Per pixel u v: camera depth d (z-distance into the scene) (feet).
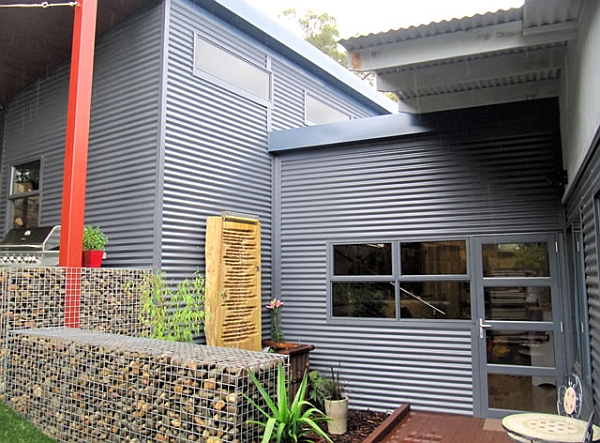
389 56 15.38
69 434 11.87
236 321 19.34
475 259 18.92
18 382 13.60
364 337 20.44
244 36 22.15
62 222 15.44
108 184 19.40
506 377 18.03
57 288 15.01
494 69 15.89
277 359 9.89
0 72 23.40
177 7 19.04
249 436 9.02
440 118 19.60
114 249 18.76
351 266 21.08
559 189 17.95
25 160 24.08
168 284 17.61
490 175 19.01
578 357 16.15
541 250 18.06
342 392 19.06
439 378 18.95
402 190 20.39
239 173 21.09
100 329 15.71
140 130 18.54
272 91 23.54
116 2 18.72
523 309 18.07
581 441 9.68
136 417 10.44
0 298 14.34
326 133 21.67
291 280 22.15
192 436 9.38
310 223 22.06
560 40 13.32
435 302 19.40
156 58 18.49
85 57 15.96
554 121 18.15
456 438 15.87
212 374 9.24
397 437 16.05
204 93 19.76
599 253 10.93
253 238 20.71
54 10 18.92
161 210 17.61
